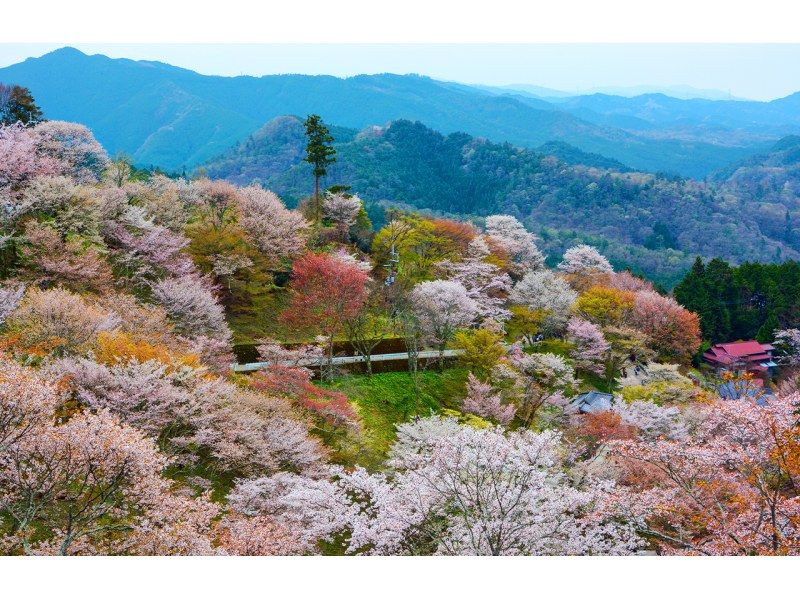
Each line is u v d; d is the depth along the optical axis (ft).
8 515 55.26
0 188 114.21
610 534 58.29
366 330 146.10
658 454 57.88
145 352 80.38
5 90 179.83
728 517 55.72
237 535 58.34
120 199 130.62
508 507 54.03
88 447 50.65
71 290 107.76
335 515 61.21
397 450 88.28
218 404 82.84
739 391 63.26
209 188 170.30
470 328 156.76
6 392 49.47
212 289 142.61
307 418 94.68
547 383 129.49
